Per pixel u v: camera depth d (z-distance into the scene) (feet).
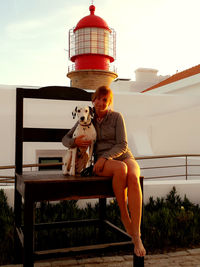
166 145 33.45
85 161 9.62
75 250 8.08
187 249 11.02
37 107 27.14
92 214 13.52
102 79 38.78
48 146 27.37
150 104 31.30
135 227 8.12
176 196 16.21
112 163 8.46
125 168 8.31
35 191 7.76
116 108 29.96
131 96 30.60
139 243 8.10
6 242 10.53
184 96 32.76
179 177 28.53
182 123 34.24
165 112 32.01
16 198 9.92
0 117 26.25
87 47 38.01
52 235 11.35
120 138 9.00
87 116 8.92
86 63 38.40
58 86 10.18
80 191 8.20
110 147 9.18
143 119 31.01
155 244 11.16
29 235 7.70
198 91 37.88
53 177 8.66
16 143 9.87
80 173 9.66
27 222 7.69
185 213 13.41
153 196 16.02
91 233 11.71
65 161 9.56
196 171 26.32
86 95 10.48
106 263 9.50
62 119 27.73
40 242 10.85
